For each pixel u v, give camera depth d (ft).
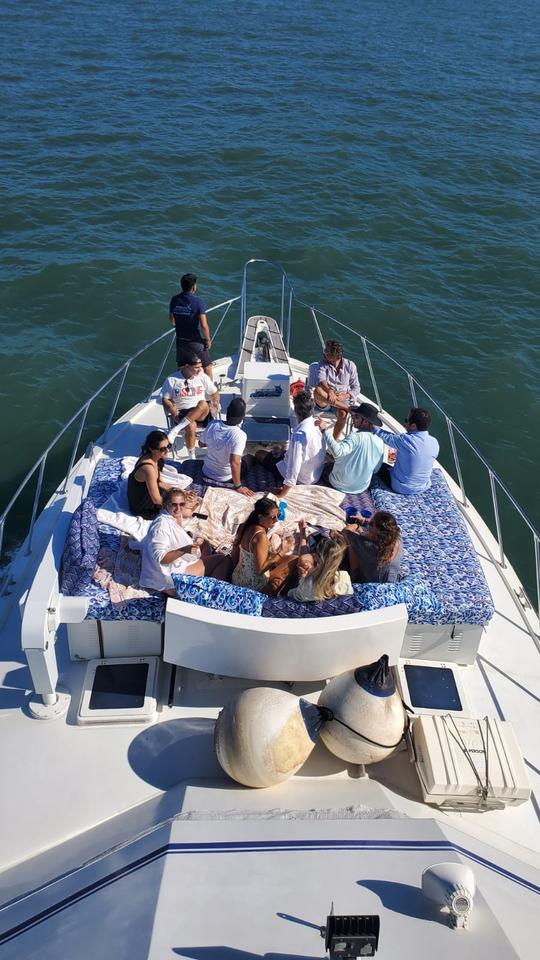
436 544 21.22
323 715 15.65
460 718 16.55
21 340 49.78
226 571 19.10
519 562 35.58
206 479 23.49
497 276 61.11
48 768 16.39
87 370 47.42
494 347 52.34
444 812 15.89
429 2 169.99
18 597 21.16
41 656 16.56
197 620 16.26
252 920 10.05
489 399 47.42
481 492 39.88
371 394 47.39
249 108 92.07
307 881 10.86
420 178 76.43
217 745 15.20
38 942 10.87
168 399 27.96
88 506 20.20
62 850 14.47
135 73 102.06
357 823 12.60
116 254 59.77
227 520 21.40
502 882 12.51
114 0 144.05
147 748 16.81
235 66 108.68
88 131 81.25
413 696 18.08
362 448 22.54
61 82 96.43
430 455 22.89
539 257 63.77
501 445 43.47
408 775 16.65
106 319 52.80
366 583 17.92
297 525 21.35
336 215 68.59
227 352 50.93
